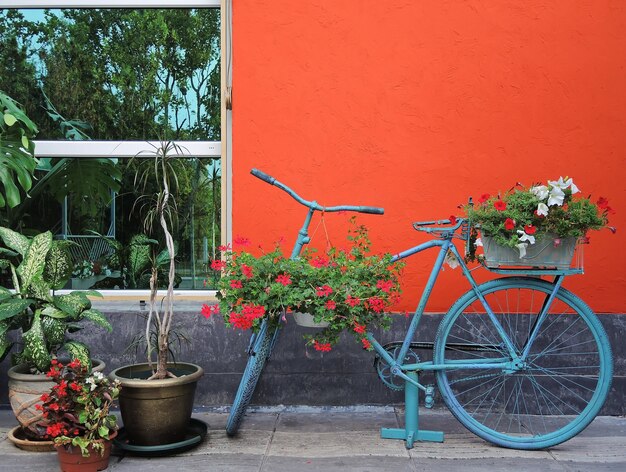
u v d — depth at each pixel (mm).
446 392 3451
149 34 4273
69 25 4289
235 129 3938
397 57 3924
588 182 3893
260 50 3938
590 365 3885
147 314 3959
